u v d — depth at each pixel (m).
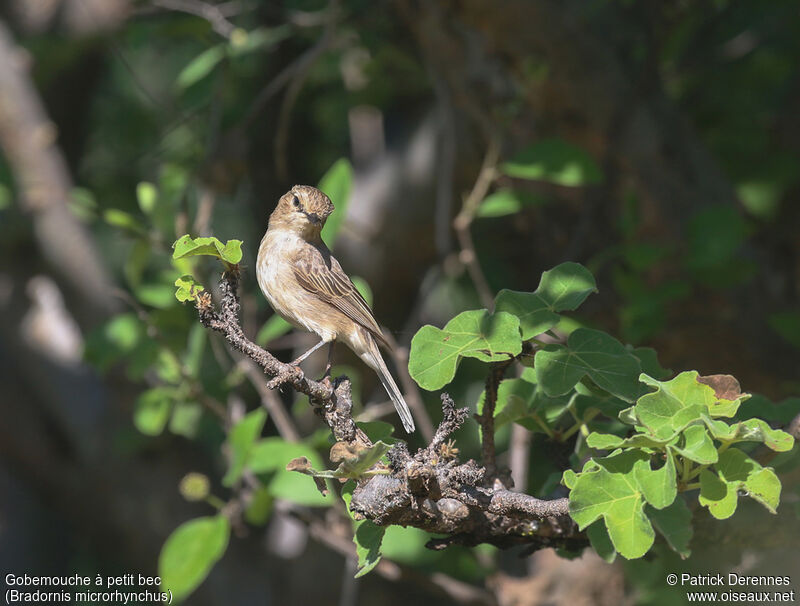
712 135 13.88
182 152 15.59
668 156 11.77
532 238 13.63
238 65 13.82
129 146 17.67
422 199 14.70
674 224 11.85
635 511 4.75
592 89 11.53
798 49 13.87
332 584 14.95
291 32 12.70
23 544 17.88
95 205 10.93
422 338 5.23
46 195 14.26
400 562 10.87
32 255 15.49
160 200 10.45
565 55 11.36
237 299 5.39
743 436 4.75
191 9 12.48
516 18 11.08
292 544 15.68
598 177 9.89
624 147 11.77
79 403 15.90
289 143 16.19
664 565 9.02
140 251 10.36
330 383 5.82
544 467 12.20
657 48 11.56
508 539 5.72
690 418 4.86
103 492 15.68
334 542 10.03
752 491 4.84
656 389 5.66
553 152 9.97
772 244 13.11
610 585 11.97
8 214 14.35
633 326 10.57
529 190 12.48
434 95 14.96
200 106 13.61
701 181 11.92
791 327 11.04
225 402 11.60
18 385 16.27
